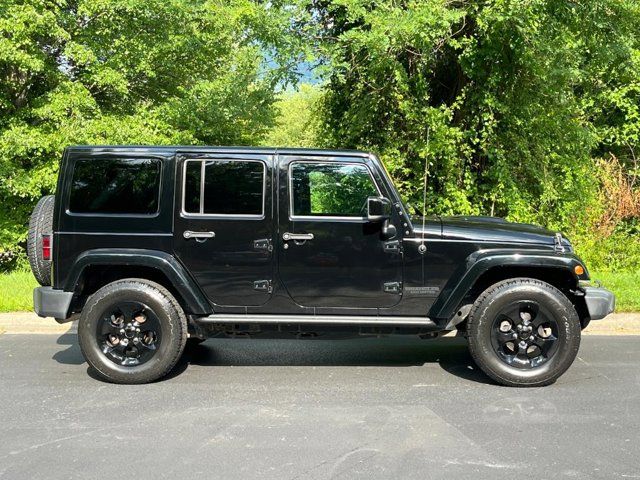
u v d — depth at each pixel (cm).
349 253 542
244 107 1297
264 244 543
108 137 1195
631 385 537
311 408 481
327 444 410
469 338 536
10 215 1267
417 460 384
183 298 539
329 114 1249
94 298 541
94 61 1202
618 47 1128
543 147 1138
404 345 692
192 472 368
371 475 363
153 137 1227
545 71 1067
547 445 407
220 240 544
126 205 549
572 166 1155
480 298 536
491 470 369
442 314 536
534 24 993
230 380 558
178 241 545
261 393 520
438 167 1132
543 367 528
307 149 548
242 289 548
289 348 679
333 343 701
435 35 970
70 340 708
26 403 494
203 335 564
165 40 1271
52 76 1231
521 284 528
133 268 564
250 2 1101
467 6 1016
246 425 445
